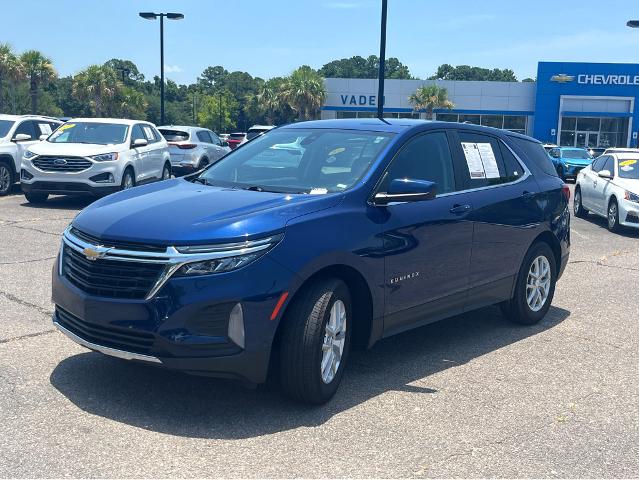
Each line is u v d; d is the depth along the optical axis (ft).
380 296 15.88
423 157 18.04
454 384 16.60
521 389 16.42
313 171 17.15
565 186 23.35
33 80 164.96
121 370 16.37
